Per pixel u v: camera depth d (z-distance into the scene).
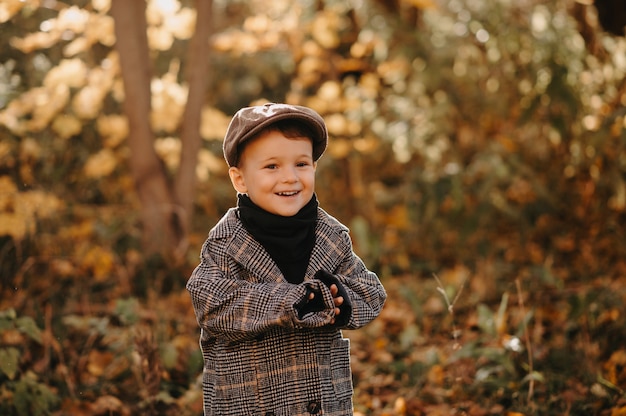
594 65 5.84
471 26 6.13
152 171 5.30
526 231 5.79
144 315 4.30
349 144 6.19
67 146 5.75
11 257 4.57
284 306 2.07
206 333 2.27
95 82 5.29
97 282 4.94
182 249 5.18
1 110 4.83
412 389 3.59
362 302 2.27
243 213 2.26
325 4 6.06
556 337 3.97
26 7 4.88
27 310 4.25
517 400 3.34
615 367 3.54
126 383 3.67
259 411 2.19
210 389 2.27
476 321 4.33
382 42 6.32
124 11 5.17
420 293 5.13
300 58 6.28
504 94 6.17
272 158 2.21
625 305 4.05
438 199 5.74
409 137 6.12
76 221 5.45
